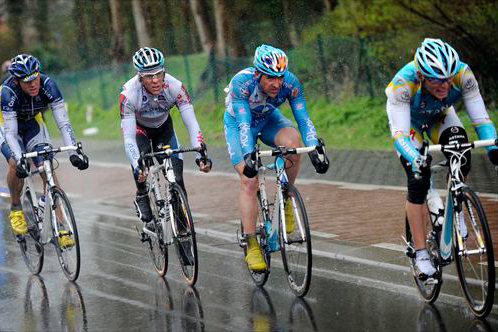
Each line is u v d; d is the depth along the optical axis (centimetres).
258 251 1100
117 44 5200
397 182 1861
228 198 1856
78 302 1101
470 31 2706
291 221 1055
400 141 933
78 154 1223
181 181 1188
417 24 2900
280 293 1084
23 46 6631
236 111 1072
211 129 3247
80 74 5056
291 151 1000
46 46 6475
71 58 6334
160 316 1009
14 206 1334
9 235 1642
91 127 3972
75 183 2277
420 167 888
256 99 1077
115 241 1511
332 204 1669
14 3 6588
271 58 1009
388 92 951
